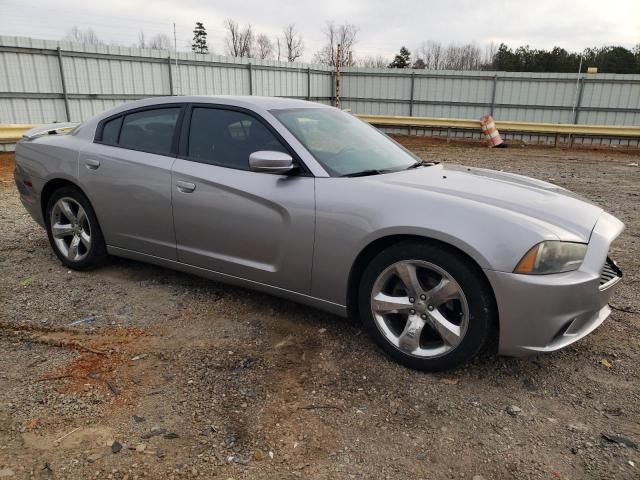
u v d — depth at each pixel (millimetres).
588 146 18891
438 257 2863
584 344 3430
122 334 3455
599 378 3027
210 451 2340
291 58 55125
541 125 18688
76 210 4586
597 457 2352
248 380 2920
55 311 3803
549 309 2699
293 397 2771
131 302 3975
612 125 19969
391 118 20578
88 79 14219
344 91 23406
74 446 2357
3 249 5270
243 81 18875
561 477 2227
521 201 3066
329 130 3842
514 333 2760
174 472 2203
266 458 2309
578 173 12039
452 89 21797
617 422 2615
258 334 3477
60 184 4621
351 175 3361
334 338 3434
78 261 4559
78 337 3404
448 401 2770
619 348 3383
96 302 3971
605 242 2902
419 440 2457
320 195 3223
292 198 3301
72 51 13711
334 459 2314
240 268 3633
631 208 7973
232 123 3742
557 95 20484
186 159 3838
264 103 3791
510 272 2688
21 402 2682
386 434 2494
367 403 2734
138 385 2852
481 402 2768
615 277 3125
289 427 2521
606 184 10430
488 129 18422
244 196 3482
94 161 4277
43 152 4645
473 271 2799
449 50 63094
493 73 20984
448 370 2994
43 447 2350
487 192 3170
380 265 3068
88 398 2725
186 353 3209
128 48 15016
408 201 2992
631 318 3840
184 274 4559
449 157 15180
